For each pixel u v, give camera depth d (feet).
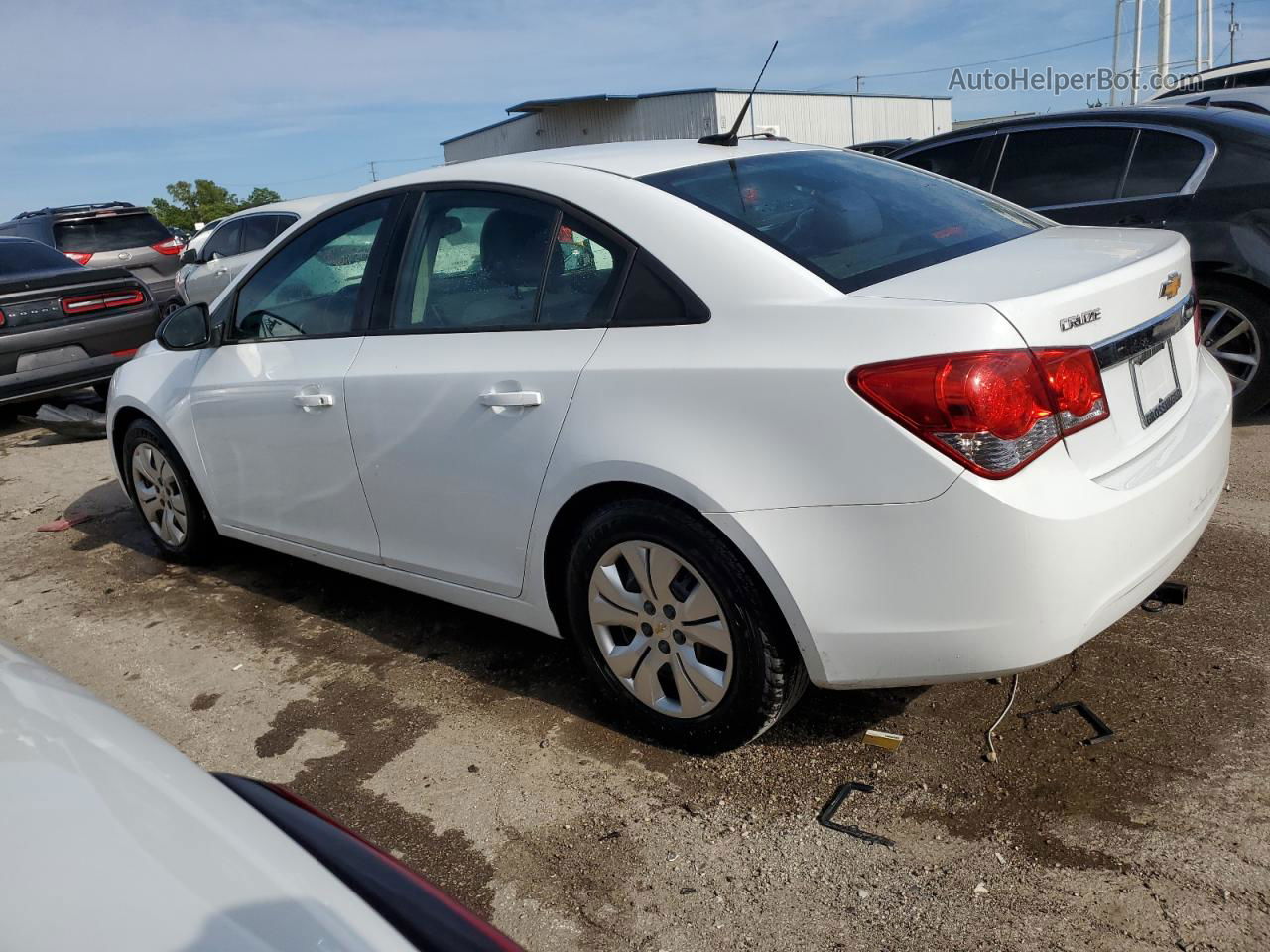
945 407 7.01
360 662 11.76
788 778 8.71
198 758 10.11
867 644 7.71
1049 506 7.07
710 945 7.04
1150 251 8.75
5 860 3.99
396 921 4.16
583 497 9.03
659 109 115.03
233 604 13.88
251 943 3.71
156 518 15.49
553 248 9.46
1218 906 6.81
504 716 10.25
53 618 14.10
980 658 7.41
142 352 15.42
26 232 42.50
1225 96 23.70
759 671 8.30
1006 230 9.90
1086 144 18.15
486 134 133.90
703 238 8.54
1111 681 9.57
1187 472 8.13
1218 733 8.63
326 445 11.40
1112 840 7.53
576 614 9.52
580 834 8.33
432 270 10.54
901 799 8.27
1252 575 11.36
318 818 4.89
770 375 7.70
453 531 10.31
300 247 12.15
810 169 10.33
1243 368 16.87
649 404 8.35
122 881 3.93
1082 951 6.60
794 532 7.71
